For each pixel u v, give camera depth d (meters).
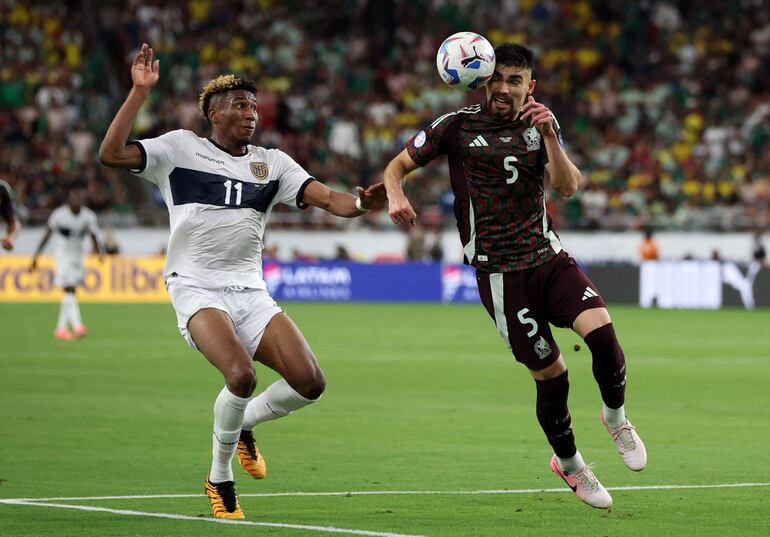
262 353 19.38
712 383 39.00
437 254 85.62
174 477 22.27
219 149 19.67
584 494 18.95
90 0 99.50
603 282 81.94
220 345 18.59
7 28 95.62
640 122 96.94
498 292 19.14
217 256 19.50
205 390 36.22
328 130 95.75
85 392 35.47
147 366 43.00
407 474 22.80
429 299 83.69
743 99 98.50
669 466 23.77
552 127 18.44
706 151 92.81
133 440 26.72
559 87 101.06
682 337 56.91
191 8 102.81
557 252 19.12
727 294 79.69
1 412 31.08
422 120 96.19
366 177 91.44
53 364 43.41
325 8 105.56
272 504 19.77
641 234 85.25
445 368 43.16
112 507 19.33
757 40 104.19
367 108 96.81
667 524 18.16
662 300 80.88
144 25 99.62
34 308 73.12
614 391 18.97
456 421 30.20
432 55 103.38
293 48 101.62
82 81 93.62
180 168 19.39
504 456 24.91
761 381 39.59
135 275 81.94
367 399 34.56
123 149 18.94
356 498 20.33
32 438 26.86
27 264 81.25
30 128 88.25
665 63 102.75
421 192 88.62
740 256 85.06
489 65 18.81
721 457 24.86
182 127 91.38
